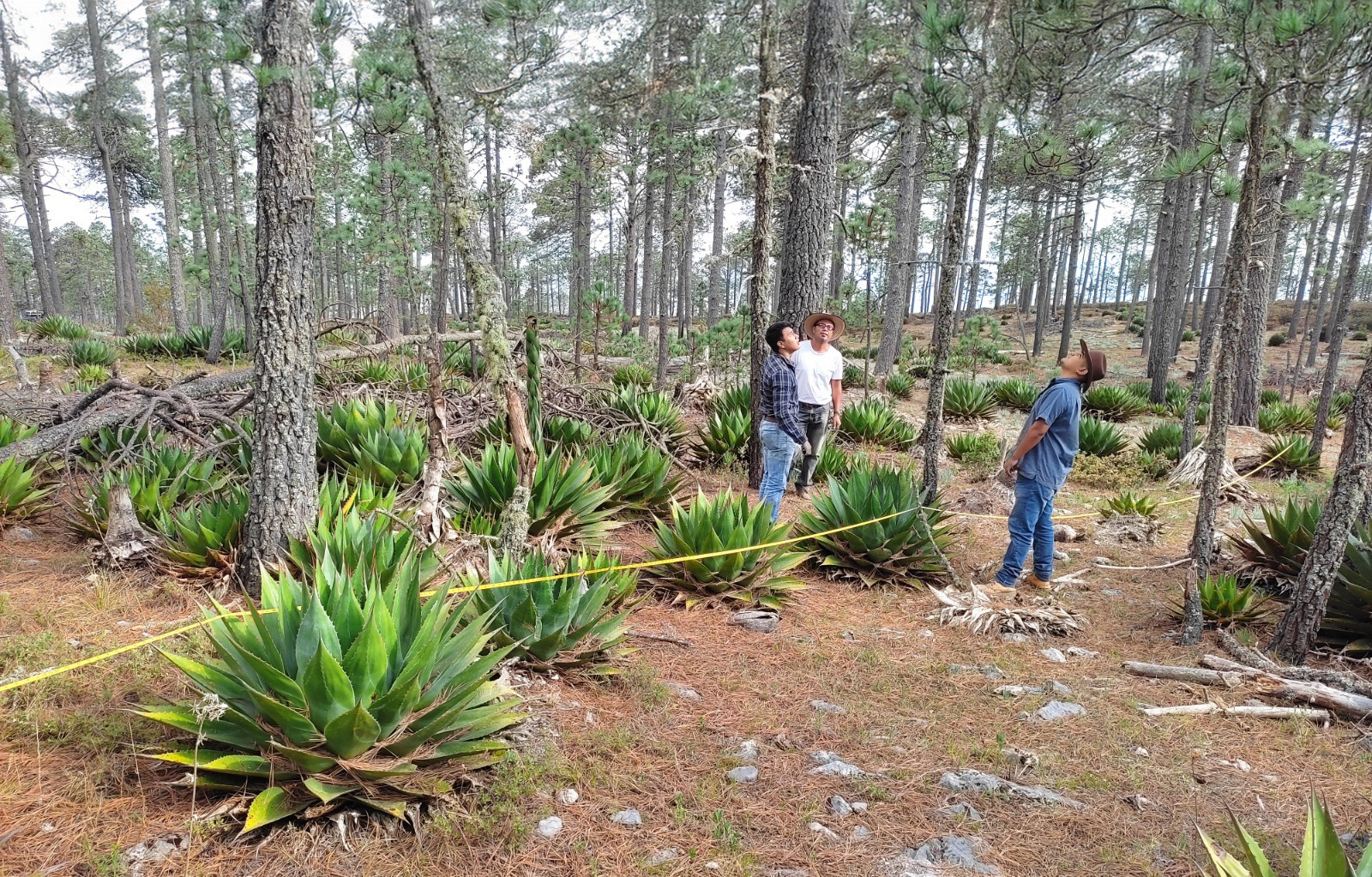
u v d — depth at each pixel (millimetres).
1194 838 2777
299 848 2512
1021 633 4926
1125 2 5758
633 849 2617
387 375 10578
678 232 18891
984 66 5855
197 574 4816
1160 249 23531
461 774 2900
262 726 2658
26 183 31203
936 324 6320
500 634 3816
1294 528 5824
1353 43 4172
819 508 6227
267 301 4316
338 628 2977
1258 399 15305
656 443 9203
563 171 18469
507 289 21938
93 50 26562
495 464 6094
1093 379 5363
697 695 3871
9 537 5668
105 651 3861
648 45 20094
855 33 13484
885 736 3520
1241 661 4438
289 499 4465
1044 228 31734
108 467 6188
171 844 2475
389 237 13023
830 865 2576
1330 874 1888
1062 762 3324
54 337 19734
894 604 5531
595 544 6109
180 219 24672
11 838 2432
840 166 13250
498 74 10141
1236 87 5789
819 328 7734
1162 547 7172
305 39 4195
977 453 10430
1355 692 3930
